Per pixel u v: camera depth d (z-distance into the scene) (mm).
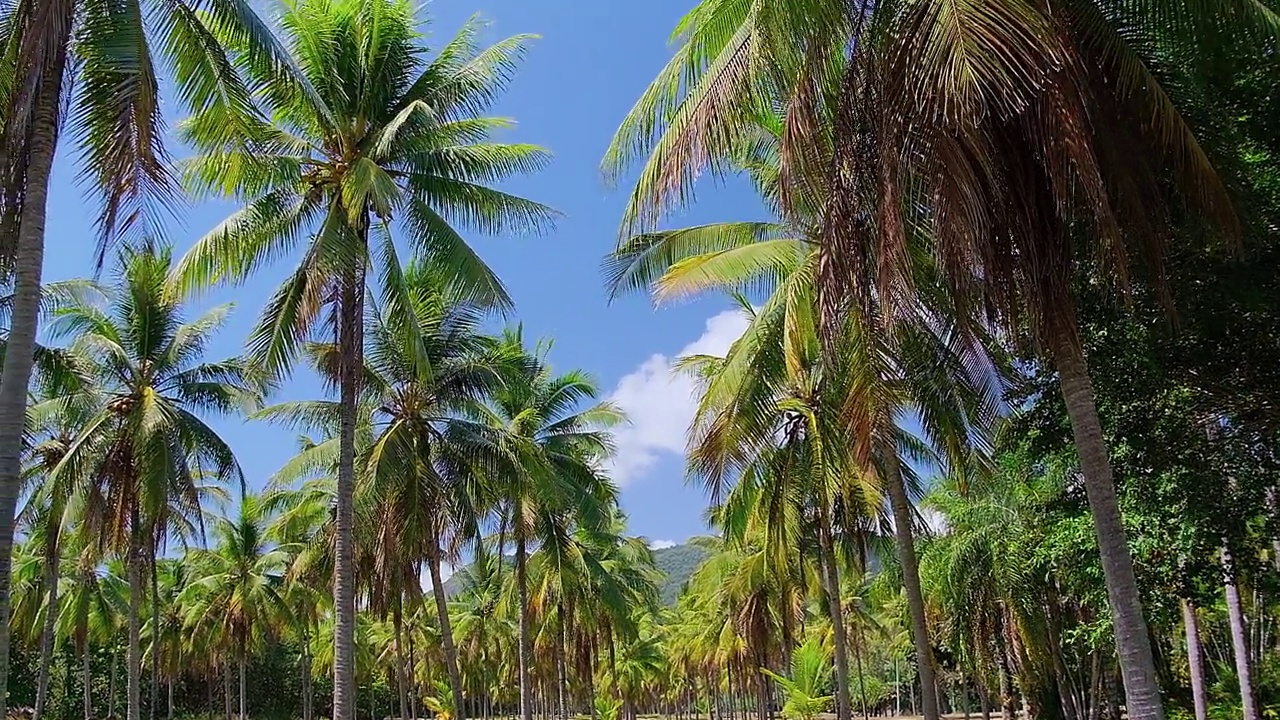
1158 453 10562
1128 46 7297
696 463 14812
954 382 12688
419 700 76062
